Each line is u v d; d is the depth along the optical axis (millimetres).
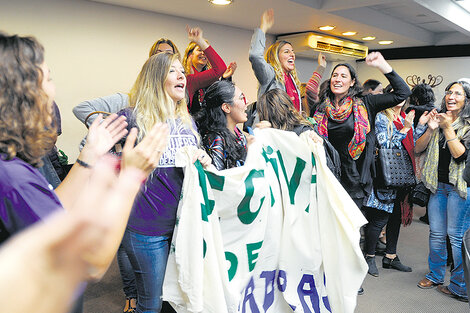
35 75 765
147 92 1673
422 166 3129
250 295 1900
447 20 5270
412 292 2803
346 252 1929
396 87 2553
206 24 5535
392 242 3193
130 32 4625
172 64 1687
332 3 4508
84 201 299
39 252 207
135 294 2283
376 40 7129
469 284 1468
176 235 1575
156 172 1582
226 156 1949
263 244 1914
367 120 2617
